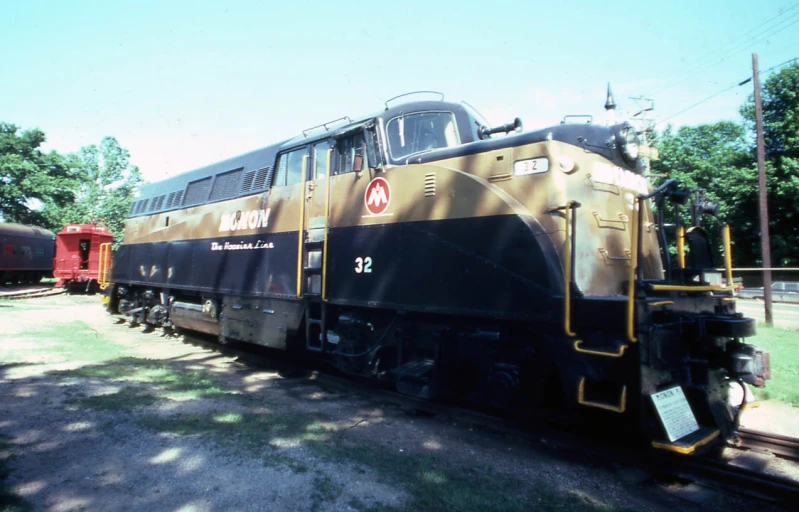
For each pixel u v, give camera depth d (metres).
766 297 13.45
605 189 5.10
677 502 3.79
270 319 7.55
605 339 4.12
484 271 4.89
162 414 5.21
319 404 6.08
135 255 12.30
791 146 24.69
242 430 4.86
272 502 3.49
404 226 5.68
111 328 12.27
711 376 4.57
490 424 5.25
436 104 6.72
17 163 29.44
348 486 3.78
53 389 6.00
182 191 10.70
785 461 4.50
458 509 3.47
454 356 5.43
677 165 28.61
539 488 3.91
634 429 4.50
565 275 4.21
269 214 7.76
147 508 3.34
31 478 3.73
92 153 39.91
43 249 29.11
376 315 6.34
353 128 6.41
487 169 5.23
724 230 5.25
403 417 5.64
